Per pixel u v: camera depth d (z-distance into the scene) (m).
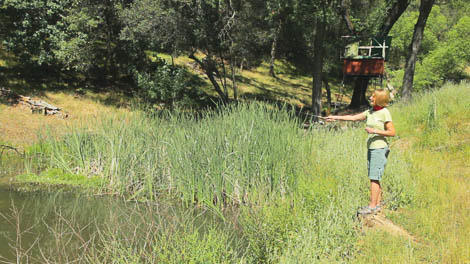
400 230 5.25
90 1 22.02
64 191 8.98
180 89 21.92
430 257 4.25
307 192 6.07
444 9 48.16
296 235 4.62
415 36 19.41
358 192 6.32
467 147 8.86
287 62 45.09
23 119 16.95
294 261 3.95
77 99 21.23
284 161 8.01
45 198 8.38
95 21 21.67
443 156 8.73
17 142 14.40
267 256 4.50
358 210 5.63
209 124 9.12
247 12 22.19
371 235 4.90
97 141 10.72
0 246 5.56
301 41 39.34
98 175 10.18
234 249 5.07
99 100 21.84
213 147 8.56
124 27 22.05
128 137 10.02
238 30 22.16
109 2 22.27
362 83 25.66
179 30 19.95
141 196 8.74
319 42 23.09
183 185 8.60
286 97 33.78
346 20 24.42
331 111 26.52
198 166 8.40
